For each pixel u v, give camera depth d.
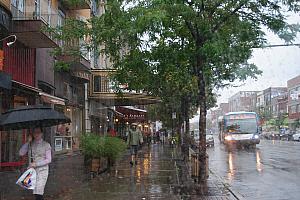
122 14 11.25
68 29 13.76
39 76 20.59
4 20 15.22
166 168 18.89
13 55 18.11
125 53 13.85
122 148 17.77
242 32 12.02
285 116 87.69
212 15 12.05
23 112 8.98
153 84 15.64
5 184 12.81
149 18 9.48
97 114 34.88
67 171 16.66
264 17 12.16
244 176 16.98
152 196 11.17
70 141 26.86
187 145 23.22
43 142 9.40
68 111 27.28
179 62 13.20
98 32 13.15
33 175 9.16
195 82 16.53
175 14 10.55
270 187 13.72
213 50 10.76
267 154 30.78
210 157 28.45
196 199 10.86
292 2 11.77
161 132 61.47
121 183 13.62
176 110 33.56
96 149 15.70
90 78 30.92
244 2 11.63
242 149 39.38
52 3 22.73
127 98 27.53
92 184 13.34
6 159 17.25
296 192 12.64
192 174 14.47
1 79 14.10
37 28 16.75
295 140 68.75
